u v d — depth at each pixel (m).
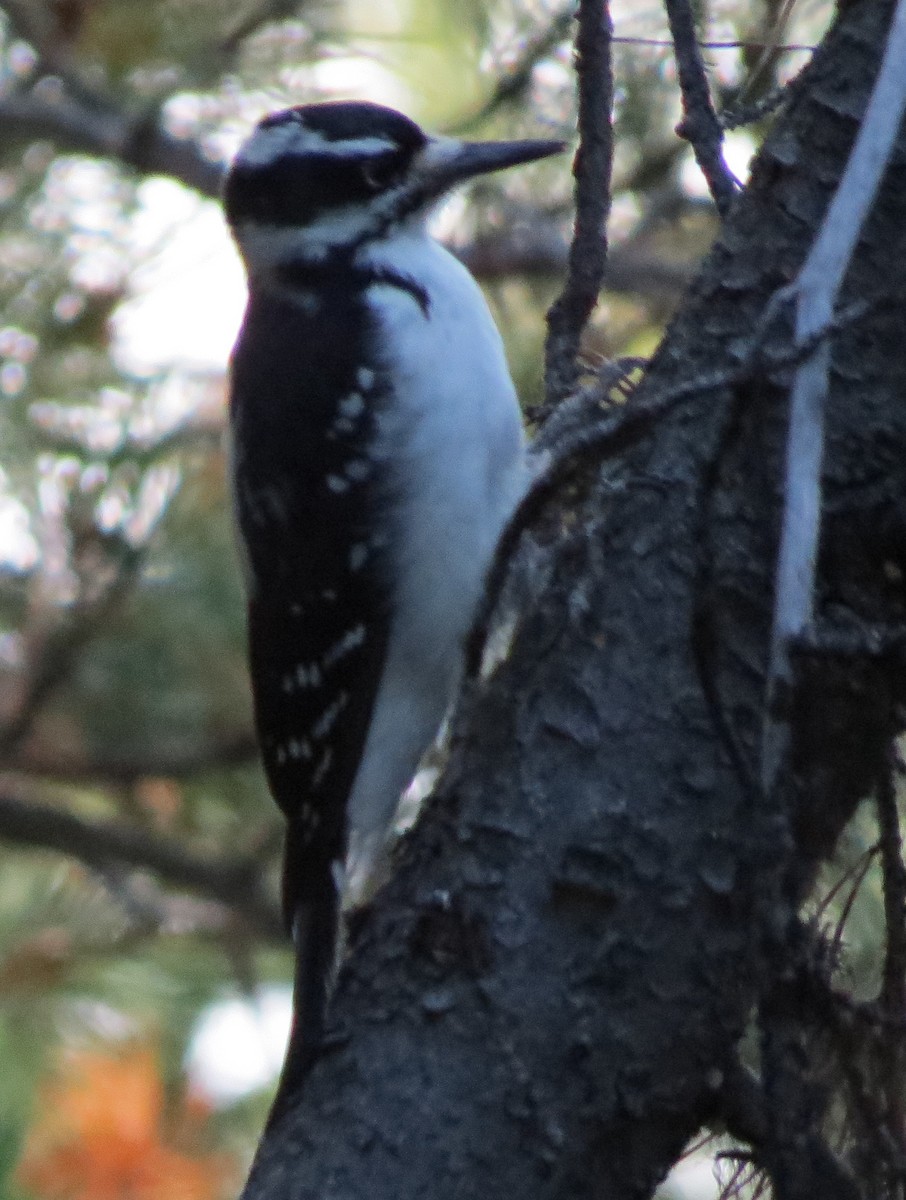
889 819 5.20
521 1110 5.01
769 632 5.17
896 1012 5.09
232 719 10.02
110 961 9.88
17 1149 5.52
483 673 6.91
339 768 7.08
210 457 9.46
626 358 7.01
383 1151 5.00
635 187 9.45
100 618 9.48
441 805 5.44
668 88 8.97
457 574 6.96
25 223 9.64
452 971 5.14
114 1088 7.96
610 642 5.30
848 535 5.20
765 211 5.59
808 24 8.12
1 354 9.37
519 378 9.52
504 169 7.75
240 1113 9.16
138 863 10.28
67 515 9.34
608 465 5.87
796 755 5.09
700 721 5.17
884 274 5.30
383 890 5.48
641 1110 5.05
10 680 9.84
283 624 7.24
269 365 7.37
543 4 9.01
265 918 10.26
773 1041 4.82
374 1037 5.16
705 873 5.09
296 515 7.19
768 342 5.34
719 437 5.08
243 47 9.87
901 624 5.20
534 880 5.14
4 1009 9.37
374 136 7.67
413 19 9.52
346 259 7.58
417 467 7.01
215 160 9.92
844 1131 5.09
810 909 5.61
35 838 10.20
